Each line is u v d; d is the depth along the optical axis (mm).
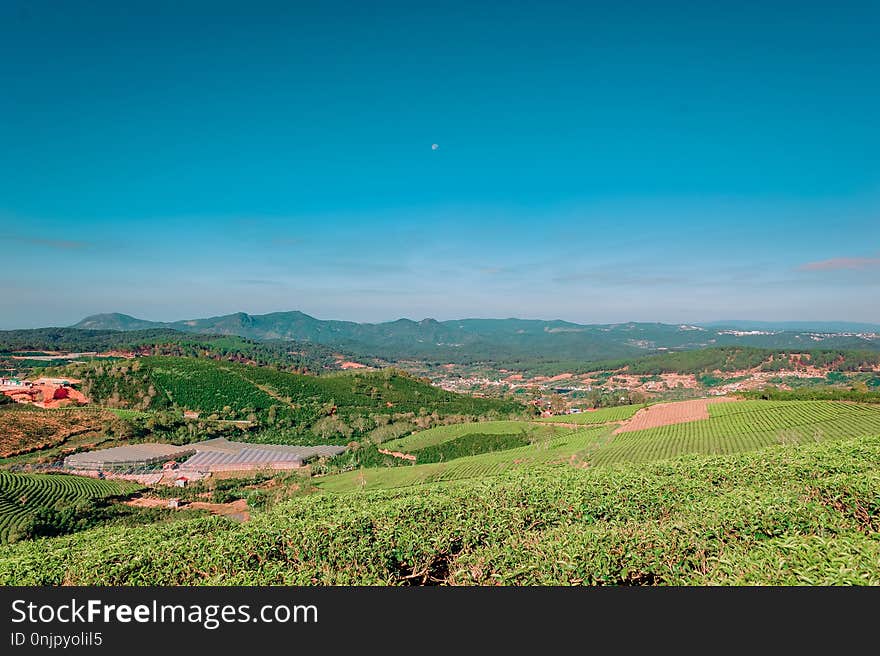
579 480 27500
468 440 100688
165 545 20031
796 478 25094
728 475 27109
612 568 14836
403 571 18375
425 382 194625
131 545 21609
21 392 123500
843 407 71688
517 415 148375
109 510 60719
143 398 132750
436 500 23938
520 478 31891
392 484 69000
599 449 67750
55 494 63812
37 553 23000
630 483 25969
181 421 118812
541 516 22719
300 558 18250
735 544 16562
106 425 107688
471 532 20156
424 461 94250
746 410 79688
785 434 61594
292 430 126875
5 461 85688
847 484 19594
